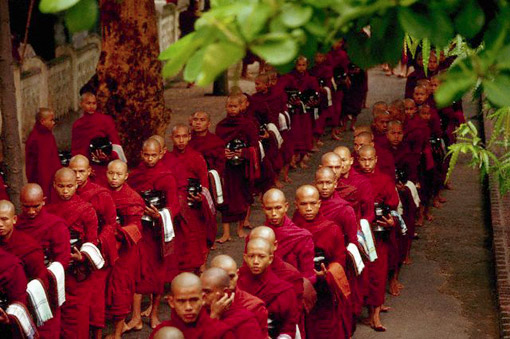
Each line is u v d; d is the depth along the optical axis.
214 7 4.08
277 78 24.67
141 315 16.08
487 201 22.94
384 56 4.50
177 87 35.31
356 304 14.75
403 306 16.81
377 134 19.02
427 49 7.77
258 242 11.37
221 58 3.92
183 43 4.03
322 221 13.66
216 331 9.68
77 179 14.16
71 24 4.11
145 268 15.23
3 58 12.62
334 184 14.22
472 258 19.27
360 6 4.11
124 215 14.82
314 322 13.80
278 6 4.02
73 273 13.62
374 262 15.51
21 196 12.82
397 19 4.30
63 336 13.70
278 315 11.64
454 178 24.95
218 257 10.66
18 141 13.20
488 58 4.16
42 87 26.33
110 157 19.59
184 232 17.05
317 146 27.78
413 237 19.89
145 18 24.09
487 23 4.36
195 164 17.16
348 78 28.56
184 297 9.50
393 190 16.08
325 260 13.57
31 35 32.81
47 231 12.90
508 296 16.03
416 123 19.31
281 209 12.95
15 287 11.90
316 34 4.08
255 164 19.67
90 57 30.59
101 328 14.33
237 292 10.63
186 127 17.14
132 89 24.27
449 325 16.02
